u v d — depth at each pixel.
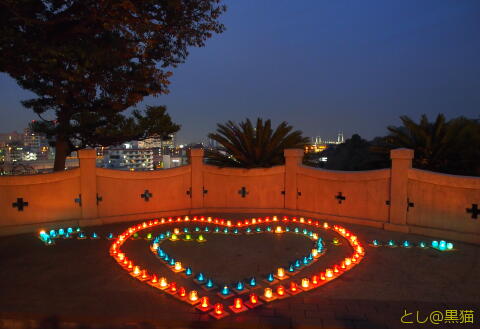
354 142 16.27
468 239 6.46
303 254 5.94
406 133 9.85
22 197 7.43
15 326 3.58
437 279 4.72
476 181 6.40
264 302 4.02
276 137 10.08
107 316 3.65
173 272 5.06
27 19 4.97
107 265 5.33
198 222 8.44
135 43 6.36
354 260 5.43
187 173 9.46
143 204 8.87
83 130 12.12
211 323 3.54
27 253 5.95
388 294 4.23
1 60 5.32
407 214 7.32
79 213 8.08
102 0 5.04
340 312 3.75
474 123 9.25
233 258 5.73
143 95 7.86
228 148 10.24
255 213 9.42
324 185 8.66
